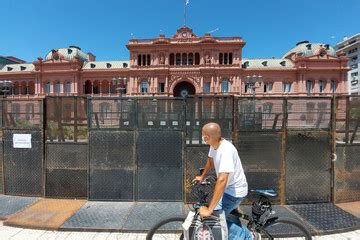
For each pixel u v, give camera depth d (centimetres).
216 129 303
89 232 442
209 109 562
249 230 328
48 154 593
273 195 321
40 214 501
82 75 5178
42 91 5231
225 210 312
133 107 571
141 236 427
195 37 4669
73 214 502
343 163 571
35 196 595
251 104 561
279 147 561
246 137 559
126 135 573
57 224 457
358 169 579
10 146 603
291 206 545
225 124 561
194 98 564
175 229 406
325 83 4956
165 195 568
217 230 301
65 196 588
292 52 5622
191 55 4762
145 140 571
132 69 4712
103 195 572
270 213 328
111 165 574
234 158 307
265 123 561
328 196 566
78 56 5728
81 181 589
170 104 567
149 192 569
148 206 544
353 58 7438
